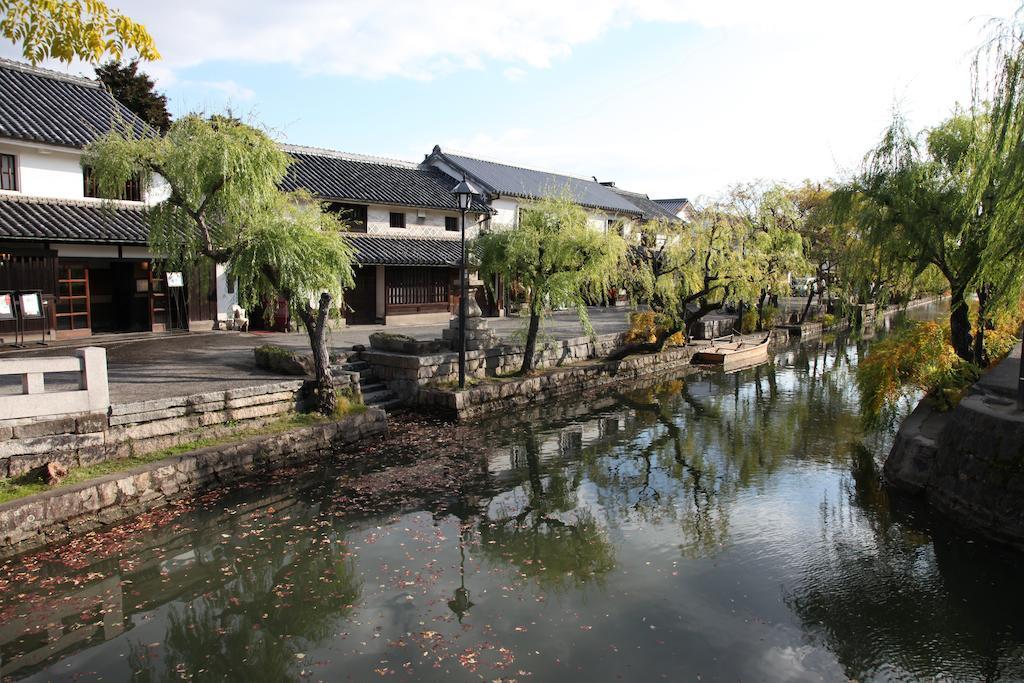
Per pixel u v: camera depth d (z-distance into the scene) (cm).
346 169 2527
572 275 1644
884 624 677
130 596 714
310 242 1112
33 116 1609
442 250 2498
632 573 783
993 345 1357
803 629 665
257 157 1060
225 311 2042
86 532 833
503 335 2173
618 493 1070
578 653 612
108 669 590
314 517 930
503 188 2886
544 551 845
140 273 1822
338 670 584
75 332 1700
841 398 1828
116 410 953
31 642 627
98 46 674
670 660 604
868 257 1288
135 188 1750
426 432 1376
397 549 839
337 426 1209
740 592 738
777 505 1005
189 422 1051
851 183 1342
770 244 2425
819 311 3822
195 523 891
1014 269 870
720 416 1616
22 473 841
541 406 1692
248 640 636
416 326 2400
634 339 2270
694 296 2091
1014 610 704
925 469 998
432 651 613
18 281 1443
